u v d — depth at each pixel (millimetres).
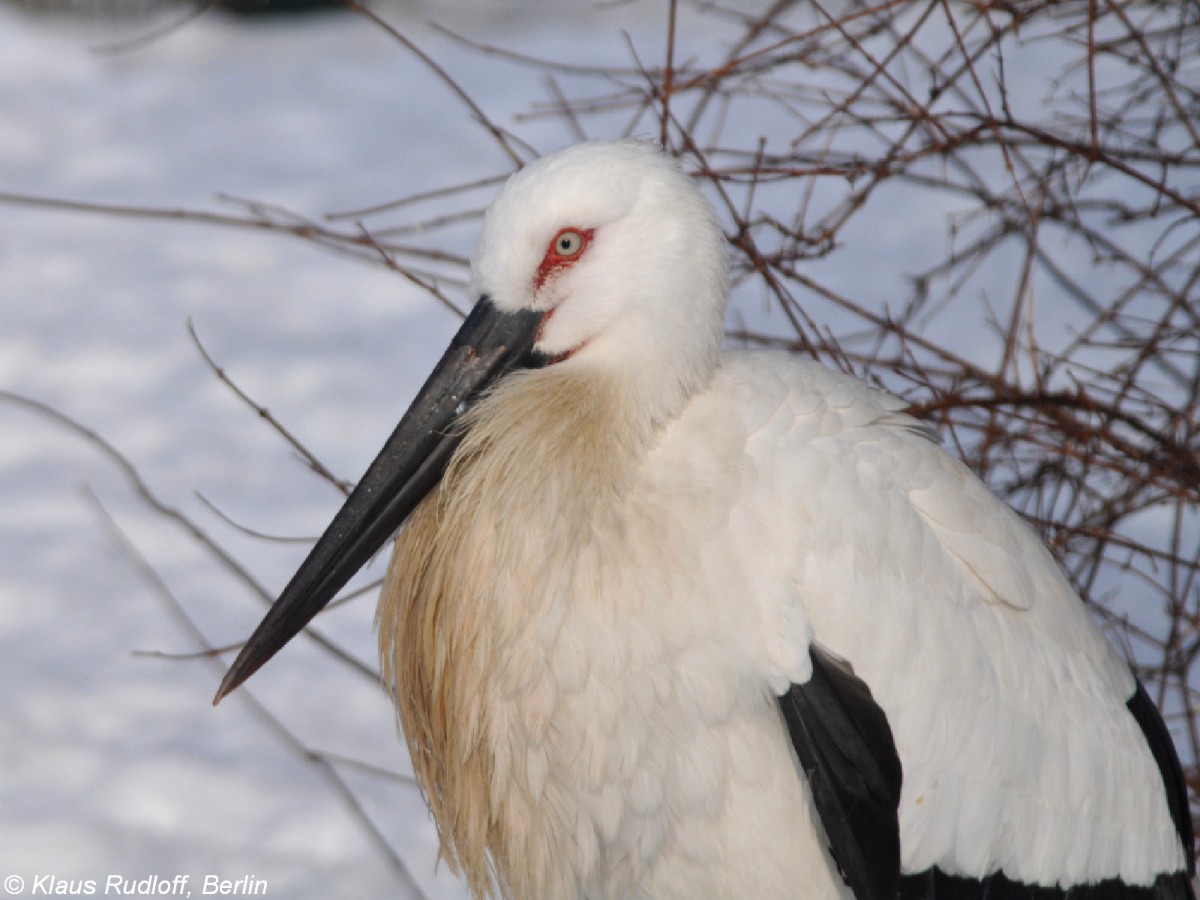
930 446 6359
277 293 17562
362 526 6301
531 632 5934
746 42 8648
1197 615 8641
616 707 5859
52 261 18281
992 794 6082
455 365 6281
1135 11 13141
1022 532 6480
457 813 6480
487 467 6105
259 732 10766
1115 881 6457
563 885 6293
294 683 11266
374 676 8055
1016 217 11031
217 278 17922
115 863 9609
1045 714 6219
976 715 6023
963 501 6230
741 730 5863
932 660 5938
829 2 14000
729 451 5934
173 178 20375
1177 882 6719
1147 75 9430
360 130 21547
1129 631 10227
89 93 23438
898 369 8297
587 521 5895
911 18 16750
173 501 13586
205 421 14922
